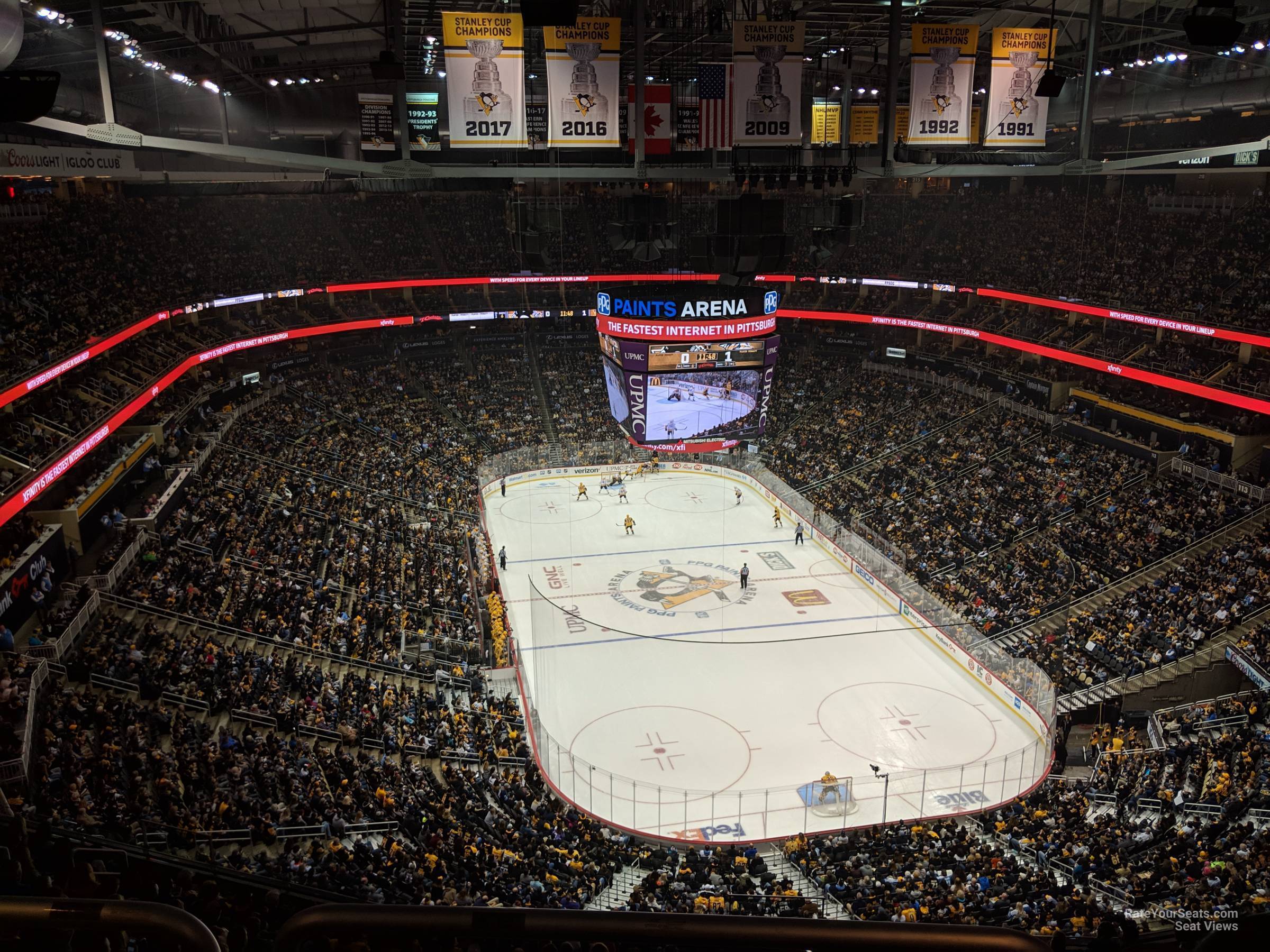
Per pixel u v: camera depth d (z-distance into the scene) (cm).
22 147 2981
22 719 1947
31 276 3919
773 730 3058
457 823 2180
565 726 3072
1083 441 4725
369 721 2641
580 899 1897
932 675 3462
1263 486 3828
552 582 4406
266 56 4272
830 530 4769
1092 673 3138
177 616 2838
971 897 1902
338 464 4828
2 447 2884
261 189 4222
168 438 4081
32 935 261
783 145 2914
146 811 1800
